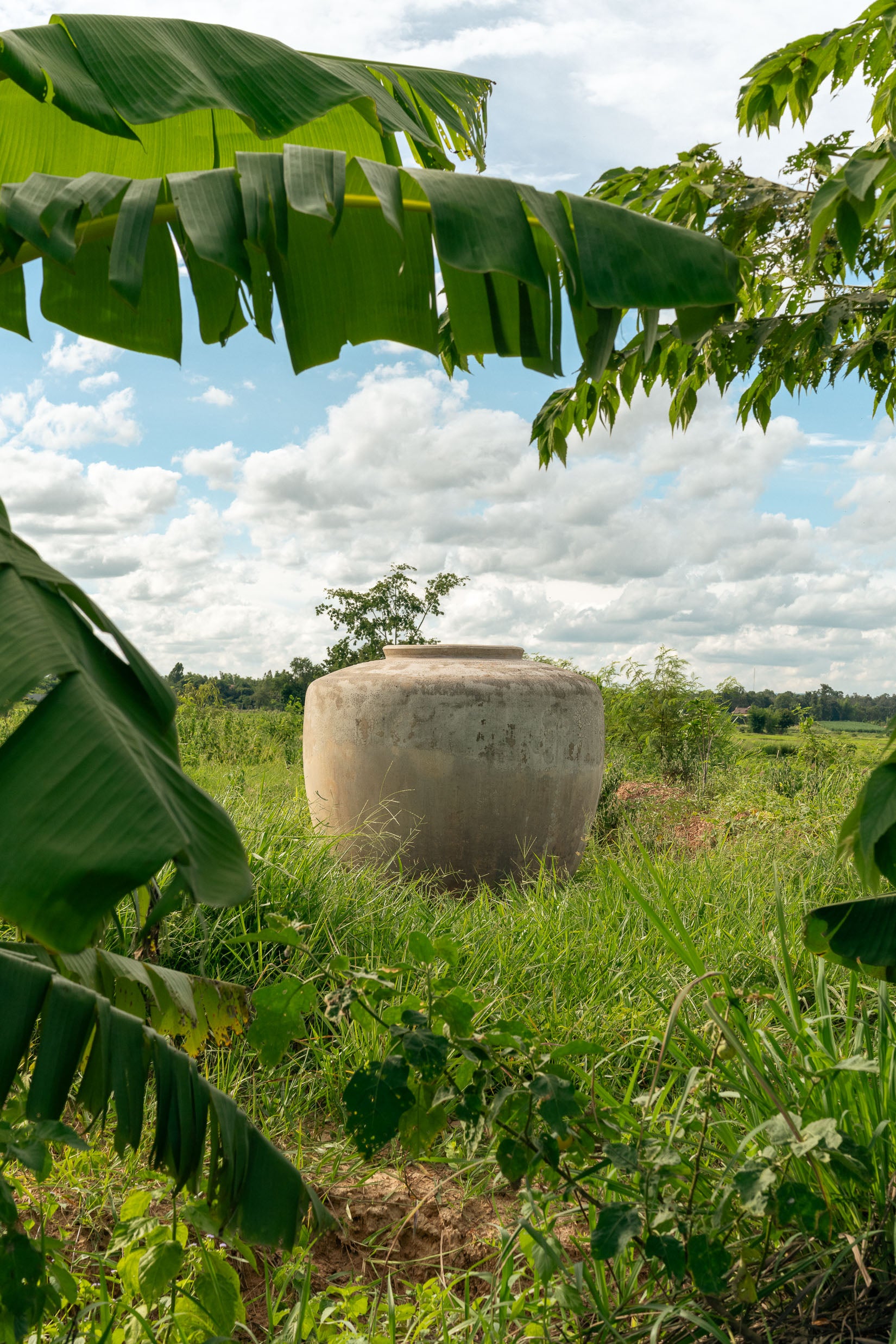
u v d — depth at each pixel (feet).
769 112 14.73
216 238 5.83
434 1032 6.79
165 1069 5.67
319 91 7.70
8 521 5.18
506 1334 6.36
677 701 39.17
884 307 13.56
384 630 58.23
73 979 6.69
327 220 5.98
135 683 5.04
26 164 9.38
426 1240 8.38
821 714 87.51
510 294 7.70
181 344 8.09
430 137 10.17
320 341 7.93
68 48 6.88
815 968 10.55
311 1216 6.50
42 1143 5.51
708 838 23.93
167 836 3.95
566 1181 7.25
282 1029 7.05
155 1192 6.95
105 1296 6.49
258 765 42.14
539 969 12.85
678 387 16.69
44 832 3.92
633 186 14.37
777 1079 7.67
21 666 4.29
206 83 7.22
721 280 6.72
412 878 20.71
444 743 20.48
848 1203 6.70
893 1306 5.96
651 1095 7.80
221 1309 6.06
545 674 22.04
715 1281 5.54
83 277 7.86
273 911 12.67
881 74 14.06
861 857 6.89
